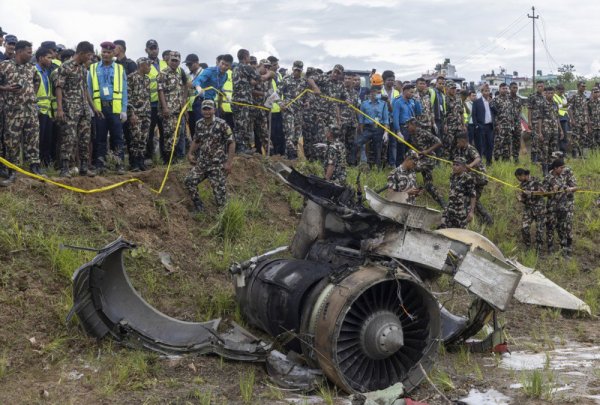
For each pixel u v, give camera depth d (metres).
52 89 10.62
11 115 9.30
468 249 6.81
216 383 6.53
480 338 8.42
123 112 10.70
